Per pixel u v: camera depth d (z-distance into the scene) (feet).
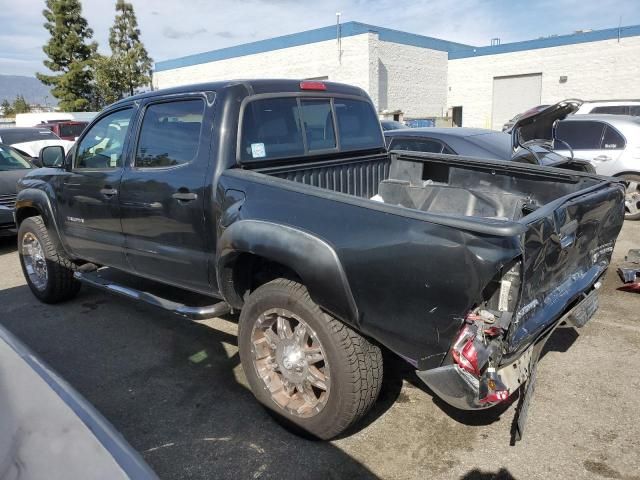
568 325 10.62
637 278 17.20
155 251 12.57
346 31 75.97
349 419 9.18
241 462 9.46
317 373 9.59
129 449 5.03
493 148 21.07
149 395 11.78
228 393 11.78
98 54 110.22
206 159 11.07
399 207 8.34
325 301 8.82
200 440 10.12
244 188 10.30
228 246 10.23
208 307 11.75
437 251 7.73
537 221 7.89
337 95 13.75
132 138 12.92
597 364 12.50
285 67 84.38
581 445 9.60
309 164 12.60
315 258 8.82
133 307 17.03
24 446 4.77
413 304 8.07
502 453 9.48
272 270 10.91
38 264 17.46
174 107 11.98
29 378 5.69
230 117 10.98
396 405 11.08
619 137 27.04
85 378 12.60
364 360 9.02
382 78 78.64
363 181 14.52
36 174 16.69
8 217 25.04
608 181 11.54
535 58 79.71
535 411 10.67
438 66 88.02
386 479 8.93
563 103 14.64
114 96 109.60
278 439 10.10
